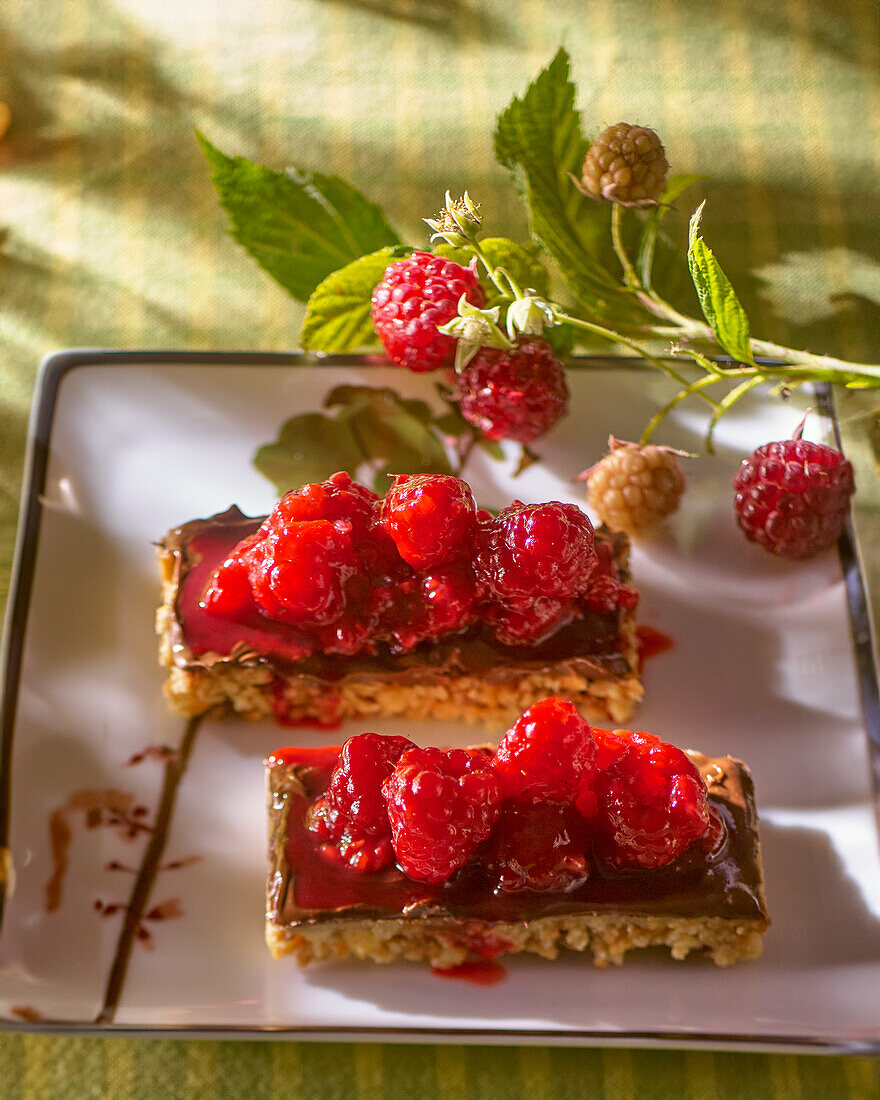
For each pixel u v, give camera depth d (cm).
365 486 47
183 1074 42
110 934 42
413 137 52
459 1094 42
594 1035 41
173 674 44
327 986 42
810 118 53
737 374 45
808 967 42
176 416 47
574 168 48
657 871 42
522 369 46
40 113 52
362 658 44
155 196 52
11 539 47
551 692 45
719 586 46
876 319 50
